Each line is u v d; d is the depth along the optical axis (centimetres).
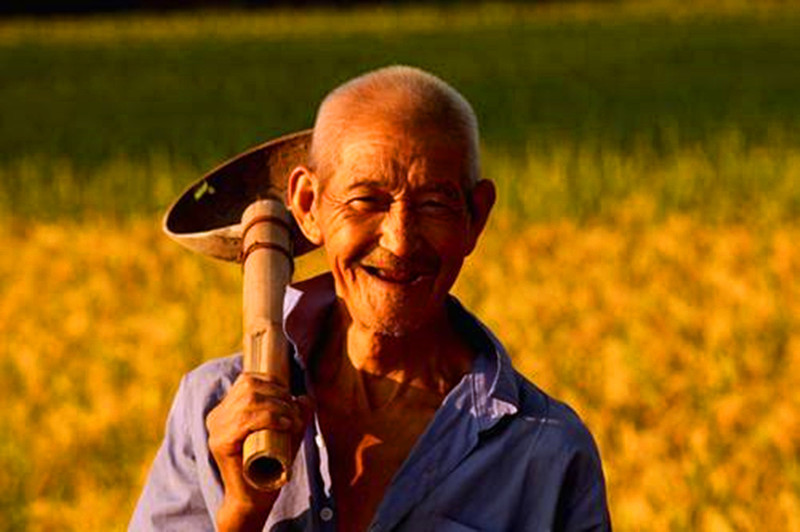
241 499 346
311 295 396
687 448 1162
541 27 6931
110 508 1026
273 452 334
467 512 369
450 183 358
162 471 394
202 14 8812
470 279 1739
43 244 2080
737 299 1609
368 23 7550
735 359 1384
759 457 1122
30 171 2703
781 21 6719
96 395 1346
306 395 372
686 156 2592
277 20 7944
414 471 367
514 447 371
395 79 363
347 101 363
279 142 421
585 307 1612
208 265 1889
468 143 363
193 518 390
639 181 2362
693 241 1975
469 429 369
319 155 366
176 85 4878
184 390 393
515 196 2247
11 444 1174
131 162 2866
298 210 382
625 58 5206
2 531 1048
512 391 371
